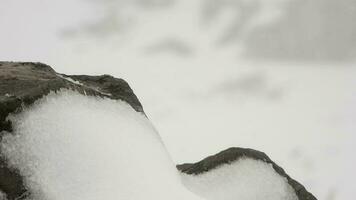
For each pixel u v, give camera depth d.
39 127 13.08
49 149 12.91
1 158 12.46
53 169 12.73
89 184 12.83
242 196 16.69
